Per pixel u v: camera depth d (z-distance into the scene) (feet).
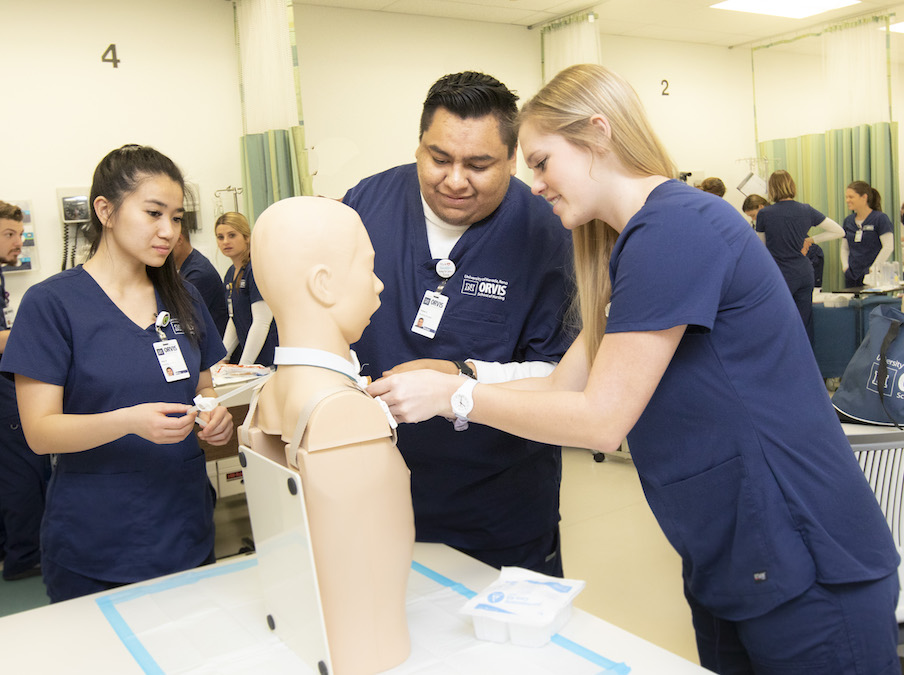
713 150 27.07
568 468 14.70
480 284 5.16
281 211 3.54
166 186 4.97
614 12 21.45
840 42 24.16
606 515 12.11
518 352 5.48
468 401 3.68
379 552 3.32
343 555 3.24
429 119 4.50
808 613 3.71
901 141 33.68
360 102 19.24
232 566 4.63
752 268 3.52
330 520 3.22
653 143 3.72
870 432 6.22
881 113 23.68
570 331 5.41
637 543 10.96
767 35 25.35
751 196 21.44
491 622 3.54
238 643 3.67
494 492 5.22
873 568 3.74
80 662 3.55
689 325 3.55
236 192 17.33
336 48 18.80
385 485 3.34
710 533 3.83
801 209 18.45
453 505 5.22
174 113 16.51
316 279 3.47
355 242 3.60
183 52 16.52
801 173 26.86
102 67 15.64
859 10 23.07
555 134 3.68
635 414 3.50
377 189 5.53
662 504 4.02
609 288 4.23
